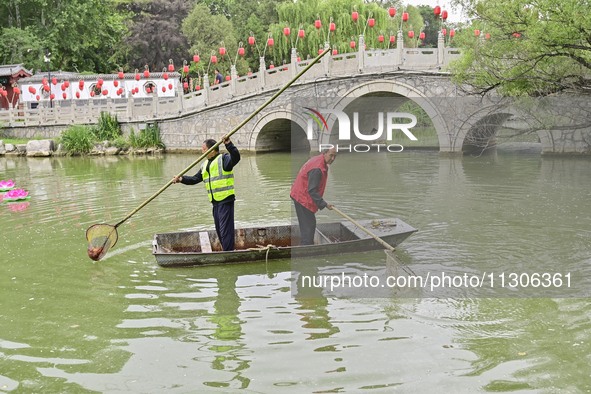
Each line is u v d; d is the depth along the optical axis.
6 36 42.00
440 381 5.09
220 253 8.25
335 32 37.56
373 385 5.05
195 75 45.66
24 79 36.22
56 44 44.06
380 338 5.96
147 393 5.03
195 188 16.19
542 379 5.09
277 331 6.19
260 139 28.66
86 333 6.26
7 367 5.54
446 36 29.56
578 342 5.77
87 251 9.07
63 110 32.28
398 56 24.16
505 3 14.32
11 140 31.89
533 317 6.40
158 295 7.32
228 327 6.32
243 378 5.22
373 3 38.12
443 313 6.57
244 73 44.47
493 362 5.41
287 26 38.34
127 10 51.94
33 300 7.23
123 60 49.53
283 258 8.47
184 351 5.78
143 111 30.58
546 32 13.68
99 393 5.05
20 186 17.64
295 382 5.13
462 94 22.61
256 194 14.79
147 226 11.12
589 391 4.89
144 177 19.42
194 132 29.52
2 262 8.85
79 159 27.59
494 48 15.35
